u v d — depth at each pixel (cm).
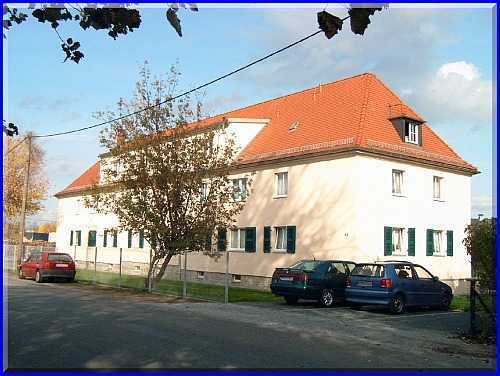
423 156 2462
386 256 2275
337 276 1831
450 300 1823
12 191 4931
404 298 1666
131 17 743
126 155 2005
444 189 2616
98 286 2375
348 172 2227
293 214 2439
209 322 1216
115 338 959
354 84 2745
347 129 2384
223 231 2123
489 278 1134
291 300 1859
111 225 3828
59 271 2559
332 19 607
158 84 2030
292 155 2438
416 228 2436
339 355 887
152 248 2088
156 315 1309
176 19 642
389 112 2570
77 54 816
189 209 2028
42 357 802
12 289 2041
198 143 2016
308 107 2856
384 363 842
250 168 2697
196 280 2953
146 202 1998
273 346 937
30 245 5028
